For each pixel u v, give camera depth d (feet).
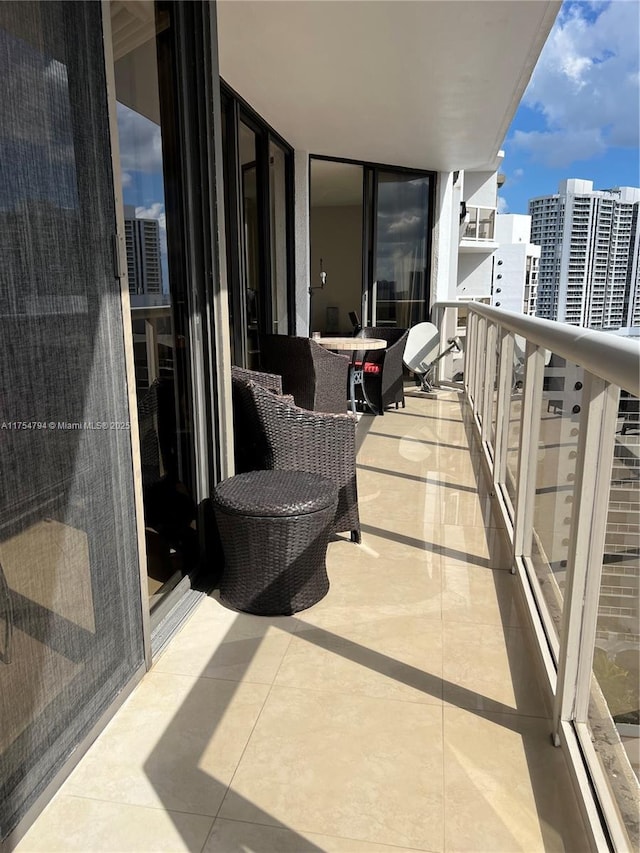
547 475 7.31
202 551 8.93
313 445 9.34
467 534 10.50
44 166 4.51
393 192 24.71
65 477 4.91
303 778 5.21
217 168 8.27
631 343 4.02
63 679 5.07
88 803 4.94
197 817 4.83
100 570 5.53
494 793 5.07
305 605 7.94
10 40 4.13
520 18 10.93
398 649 7.10
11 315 4.24
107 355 5.44
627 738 4.25
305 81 14.12
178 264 8.25
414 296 26.61
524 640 7.30
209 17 7.88
